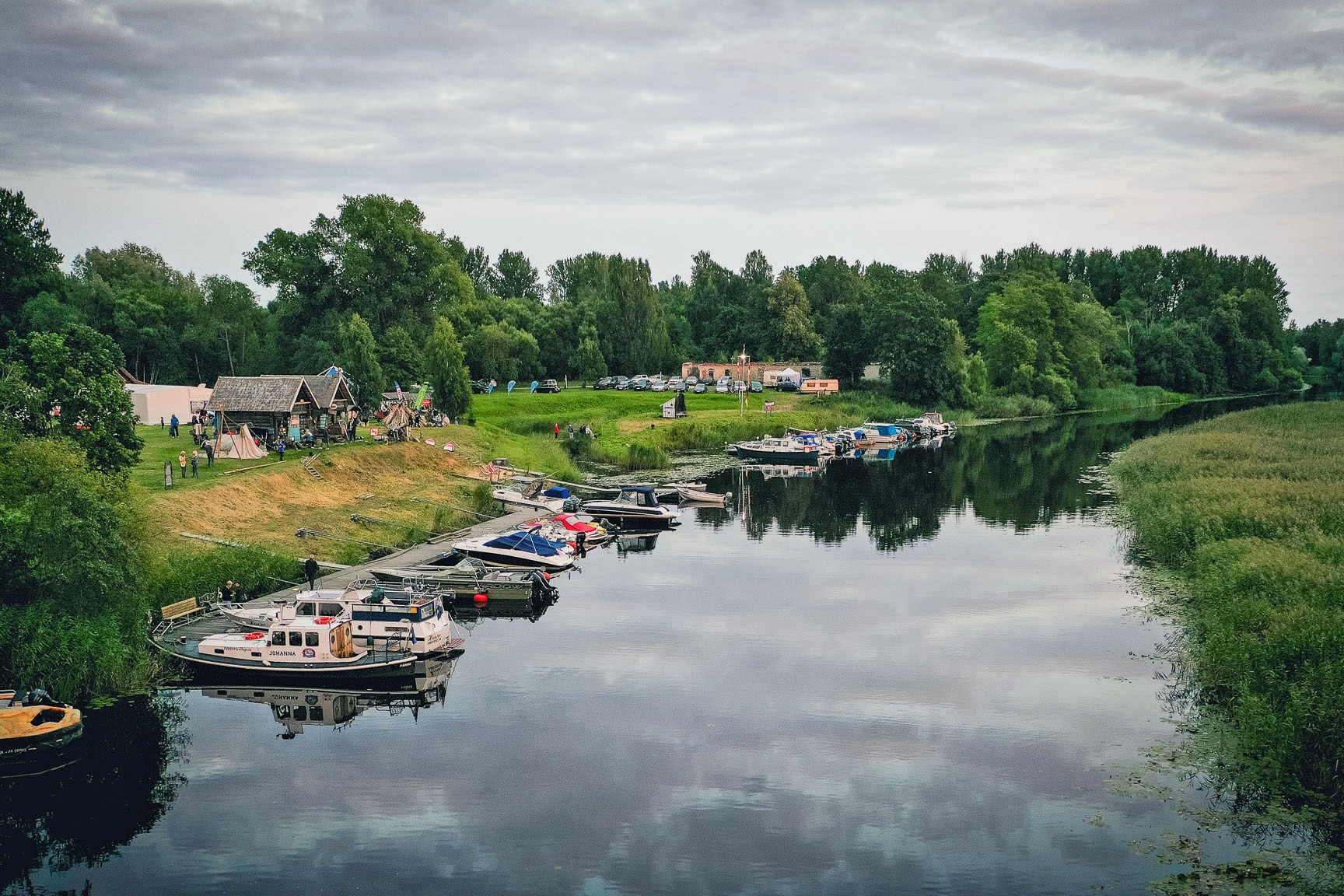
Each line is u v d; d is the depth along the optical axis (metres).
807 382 144.62
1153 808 25.02
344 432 74.06
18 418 41.53
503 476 73.94
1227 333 188.88
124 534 36.31
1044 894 21.47
